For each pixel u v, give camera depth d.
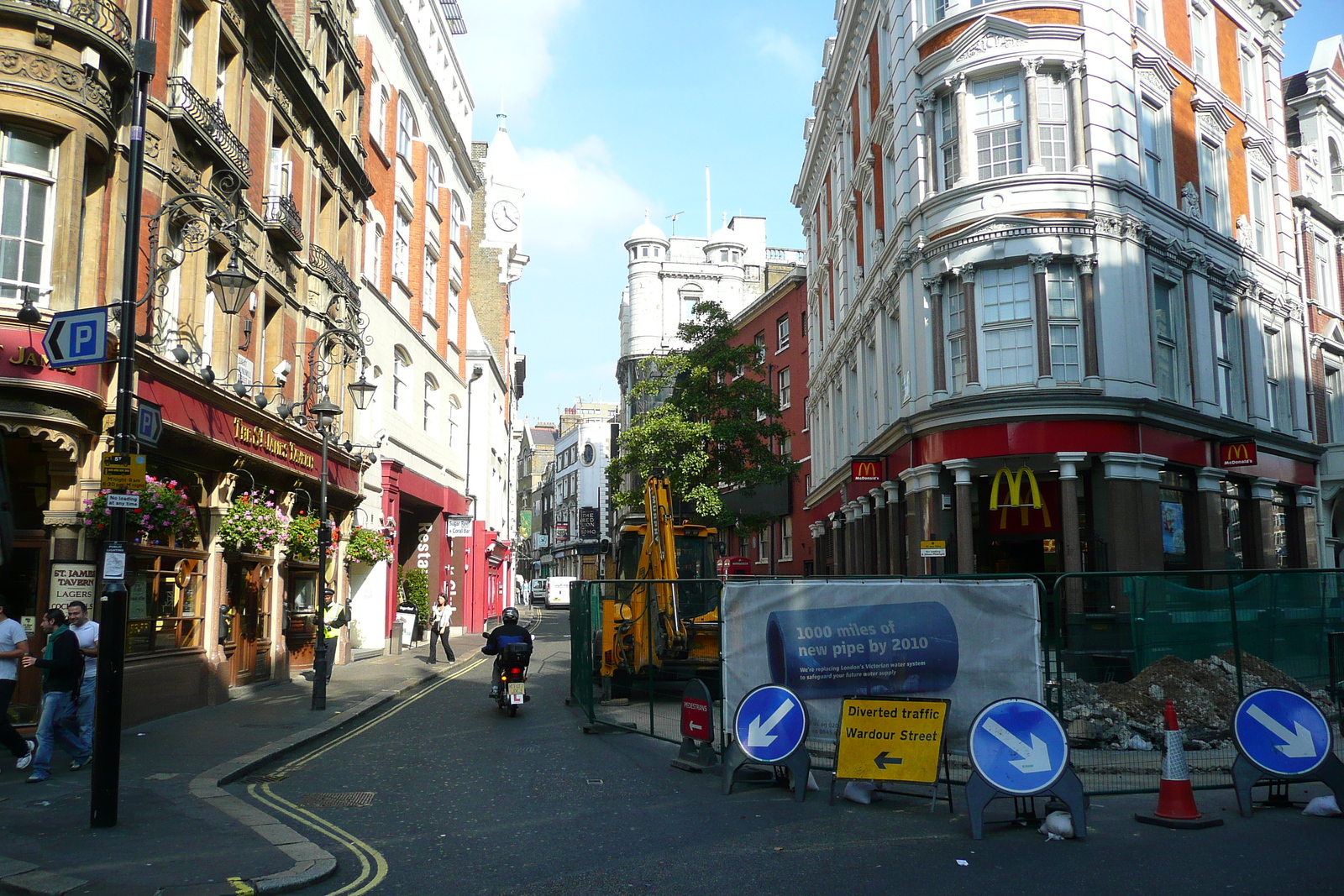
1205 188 24.47
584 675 15.18
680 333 30.97
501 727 14.41
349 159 23.70
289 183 19.98
